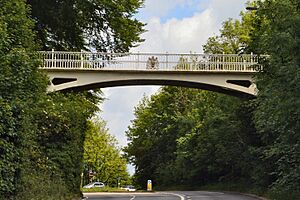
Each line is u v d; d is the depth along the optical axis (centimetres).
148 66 3538
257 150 3281
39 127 2361
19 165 1518
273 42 1870
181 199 3127
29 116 1605
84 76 3522
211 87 3700
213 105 5391
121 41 4212
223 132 4300
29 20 1722
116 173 8912
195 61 3566
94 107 4000
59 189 2241
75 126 2672
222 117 4456
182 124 6950
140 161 8069
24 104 1462
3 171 1401
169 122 7769
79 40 4047
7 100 1393
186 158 6169
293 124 1892
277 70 1953
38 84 1709
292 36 1823
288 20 1847
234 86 3541
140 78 3547
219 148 4619
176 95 7788
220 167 5416
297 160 2014
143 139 8056
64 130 2541
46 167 2264
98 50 4197
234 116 4181
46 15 3612
